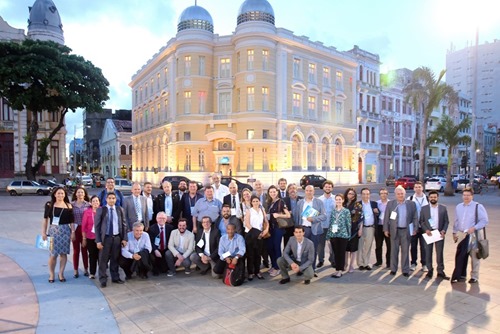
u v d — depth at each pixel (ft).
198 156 118.42
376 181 163.73
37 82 104.17
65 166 138.62
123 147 222.28
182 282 24.89
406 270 26.18
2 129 126.93
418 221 26.61
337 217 25.99
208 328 17.69
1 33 128.67
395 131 178.29
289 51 119.75
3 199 89.71
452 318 18.76
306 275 24.25
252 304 20.76
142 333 17.20
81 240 26.05
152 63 145.48
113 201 24.64
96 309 20.02
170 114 127.54
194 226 27.50
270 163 114.52
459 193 103.55
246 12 114.21
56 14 144.46
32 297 21.79
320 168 131.54
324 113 134.31
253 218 25.50
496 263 29.30
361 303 20.85
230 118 115.75
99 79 114.32
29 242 37.78
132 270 25.46
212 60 120.78
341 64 141.38
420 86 103.96
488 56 285.02
